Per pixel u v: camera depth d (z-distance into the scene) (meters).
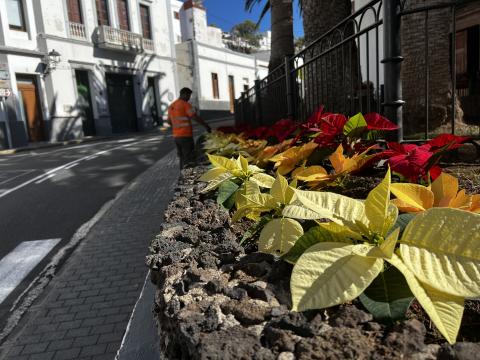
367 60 2.63
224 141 4.16
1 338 2.76
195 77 31.94
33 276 3.79
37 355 2.44
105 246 4.20
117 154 12.92
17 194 7.53
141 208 5.55
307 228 1.24
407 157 1.44
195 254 1.25
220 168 1.93
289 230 1.13
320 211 0.95
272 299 0.93
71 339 2.58
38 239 4.85
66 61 20.83
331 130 2.10
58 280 3.48
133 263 3.71
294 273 0.82
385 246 0.82
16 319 3.02
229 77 36.81
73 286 3.32
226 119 31.41
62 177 9.07
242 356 0.71
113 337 2.57
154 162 10.56
